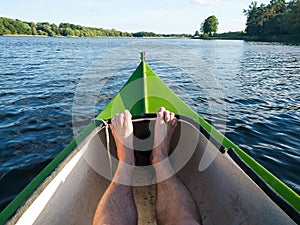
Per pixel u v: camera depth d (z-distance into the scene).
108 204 1.40
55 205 1.23
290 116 4.99
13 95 6.59
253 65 13.59
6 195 2.70
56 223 1.21
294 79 9.43
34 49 24.69
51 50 23.53
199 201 1.61
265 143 3.80
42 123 4.56
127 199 1.49
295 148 3.65
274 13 58.75
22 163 3.27
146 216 1.68
